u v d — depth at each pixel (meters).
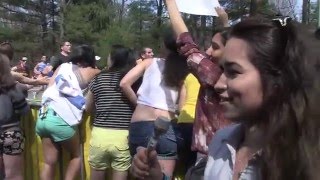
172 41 4.07
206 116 3.24
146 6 48.22
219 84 1.61
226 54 1.50
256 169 1.51
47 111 4.97
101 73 4.87
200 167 1.91
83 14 44.47
